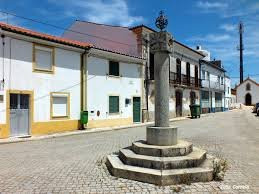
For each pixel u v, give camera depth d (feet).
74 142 39.55
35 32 51.49
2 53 42.47
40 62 48.44
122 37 77.05
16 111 44.42
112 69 64.59
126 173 20.97
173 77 89.71
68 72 53.42
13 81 43.91
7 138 42.39
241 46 223.92
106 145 36.24
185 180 19.66
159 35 25.41
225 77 158.61
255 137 43.39
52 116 50.08
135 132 52.08
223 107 153.28
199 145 35.24
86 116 55.57
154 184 19.56
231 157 28.09
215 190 18.30
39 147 35.29
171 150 22.68
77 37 83.61
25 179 20.72
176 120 79.92
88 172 22.65
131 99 69.67
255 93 221.46
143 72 73.92
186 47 96.27
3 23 47.32
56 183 19.77
